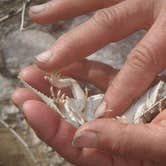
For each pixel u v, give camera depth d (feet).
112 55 1.72
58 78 1.35
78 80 1.45
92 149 1.18
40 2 1.86
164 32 1.29
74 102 1.30
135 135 1.08
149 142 1.09
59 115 1.22
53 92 1.33
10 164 1.48
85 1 1.52
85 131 1.09
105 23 1.38
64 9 1.52
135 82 1.25
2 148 1.50
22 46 1.79
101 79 1.44
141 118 1.27
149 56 1.26
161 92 1.31
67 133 1.18
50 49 1.34
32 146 1.63
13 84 1.73
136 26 1.43
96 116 1.21
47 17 1.52
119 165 1.18
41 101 1.25
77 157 1.19
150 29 1.32
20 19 1.84
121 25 1.41
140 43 1.28
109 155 1.17
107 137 1.08
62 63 1.34
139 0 1.43
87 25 1.38
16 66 1.75
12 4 1.87
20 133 1.66
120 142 1.09
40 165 1.59
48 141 1.19
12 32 1.82
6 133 1.53
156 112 1.28
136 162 1.17
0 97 1.70
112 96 1.24
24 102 1.19
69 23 1.82
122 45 1.73
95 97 1.33
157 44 1.27
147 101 1.29
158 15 1.38
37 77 1.36
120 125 1.09
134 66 1.26
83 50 1.36
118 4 1.43
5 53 1.78
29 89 1.32
